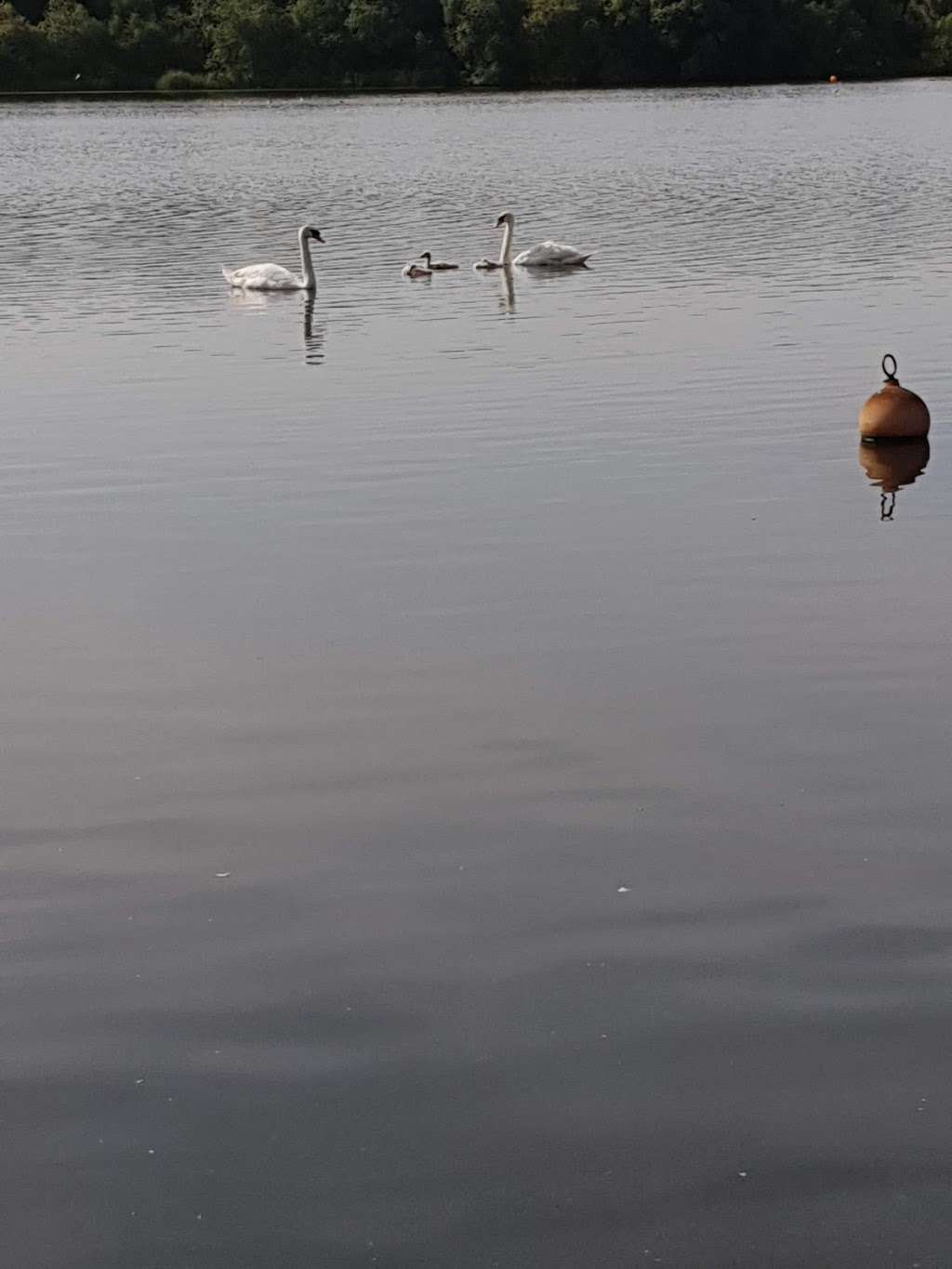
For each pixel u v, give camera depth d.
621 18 121.44
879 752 10.42
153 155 72.69
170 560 15.20
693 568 14.45
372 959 8.07
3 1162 6.62
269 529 16.12
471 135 82.06
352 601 13.77
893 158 64.50
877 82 125.00
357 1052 7.28
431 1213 6.26
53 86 123.75
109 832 9.62
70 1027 7.54
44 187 59.16
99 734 11.12
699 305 29.61
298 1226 6.22
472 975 7.88
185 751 10.78
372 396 22.61
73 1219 6.30
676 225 43.81
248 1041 7.39
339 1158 6.58
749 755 10.44
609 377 23.28
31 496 17.75
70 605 13.93
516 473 18.06
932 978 7.71
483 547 15.28
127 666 12.40
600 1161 6.52
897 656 12.12
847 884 8.70
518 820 9.61
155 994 7.81
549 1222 6.20
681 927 8.30
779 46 124.56
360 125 90.69
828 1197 6.27
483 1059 7.19
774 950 8.03
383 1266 6.01
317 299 32.75
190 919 8.54
